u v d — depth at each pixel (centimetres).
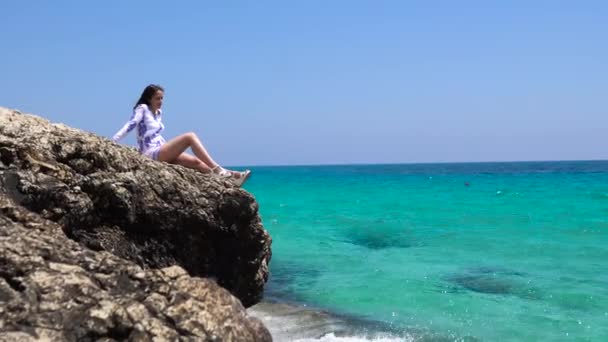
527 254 1596
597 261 1477
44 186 560
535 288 1222
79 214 580
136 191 638
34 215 512
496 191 4172
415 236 1980
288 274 1439
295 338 935
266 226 2311
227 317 434
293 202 3478
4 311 382
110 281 438
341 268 1498
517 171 11294
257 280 788
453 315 1055
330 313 1089
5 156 564
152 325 401
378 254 1680
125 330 396
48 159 586
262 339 453
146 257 652
